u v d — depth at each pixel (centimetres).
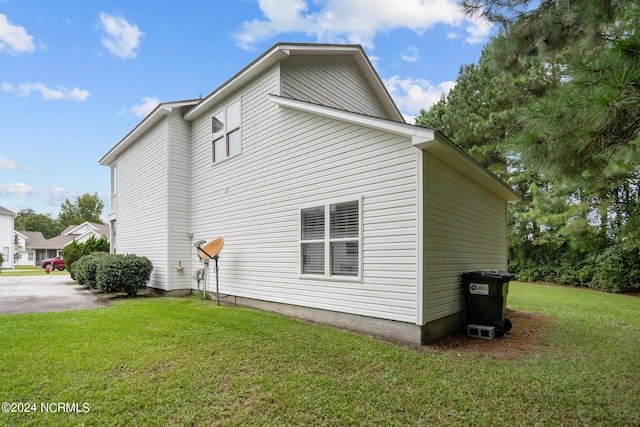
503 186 757
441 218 549
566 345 499
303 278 651
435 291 520
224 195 874
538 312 779
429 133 468
